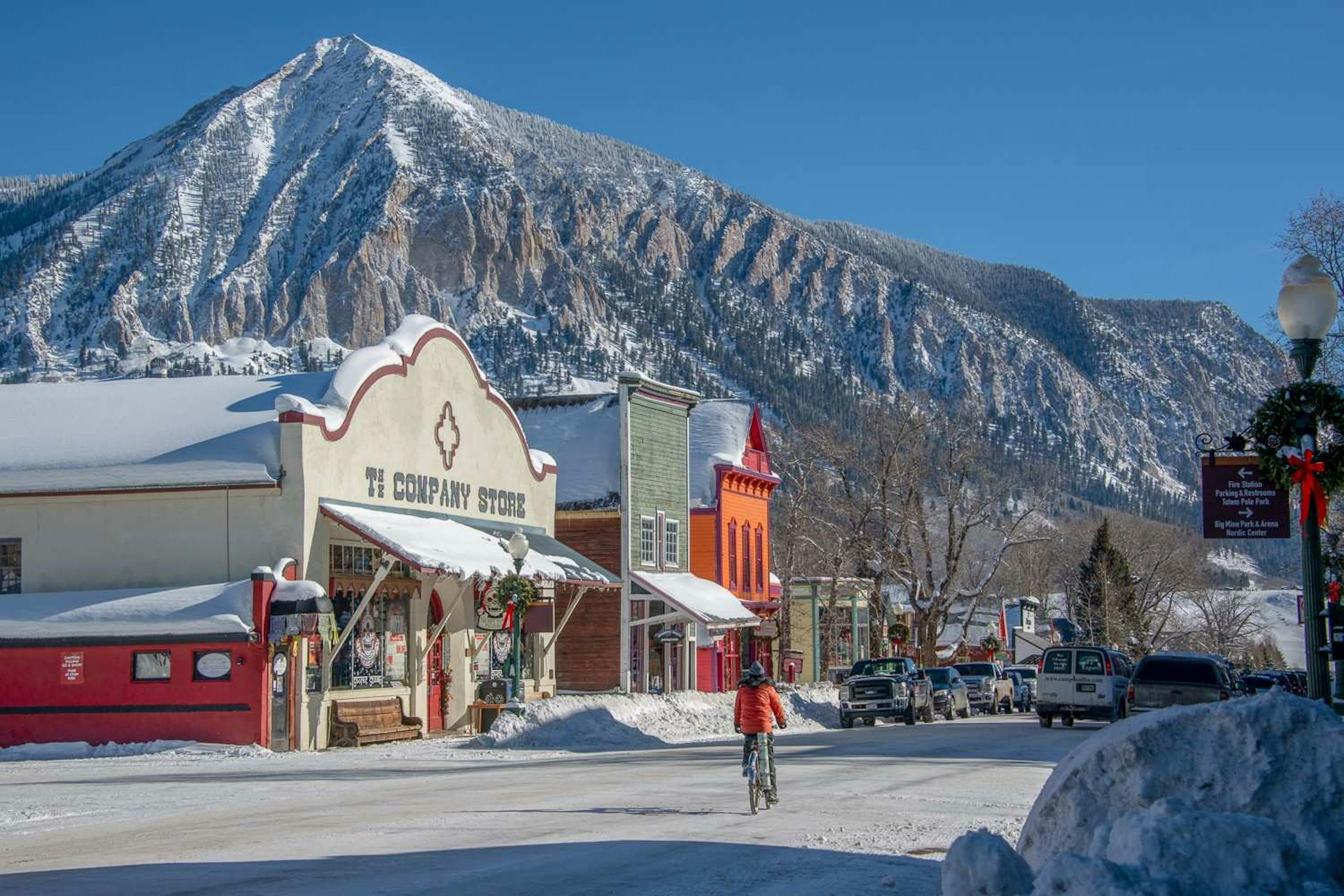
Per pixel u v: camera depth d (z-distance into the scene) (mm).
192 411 34562
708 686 54125
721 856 12789
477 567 32562
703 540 53375
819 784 20375
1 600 31312
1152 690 34594
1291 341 14445
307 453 31203
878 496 62875
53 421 35000
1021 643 94188
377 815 16266
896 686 43188
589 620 46625
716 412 57031
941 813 16641
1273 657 122500
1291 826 8203
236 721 29281
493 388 40625
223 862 12344
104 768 25531
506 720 32094
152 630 29594
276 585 29797
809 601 73938
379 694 33875
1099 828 7707
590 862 12367
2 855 13016
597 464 47969
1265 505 14445
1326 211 36812
